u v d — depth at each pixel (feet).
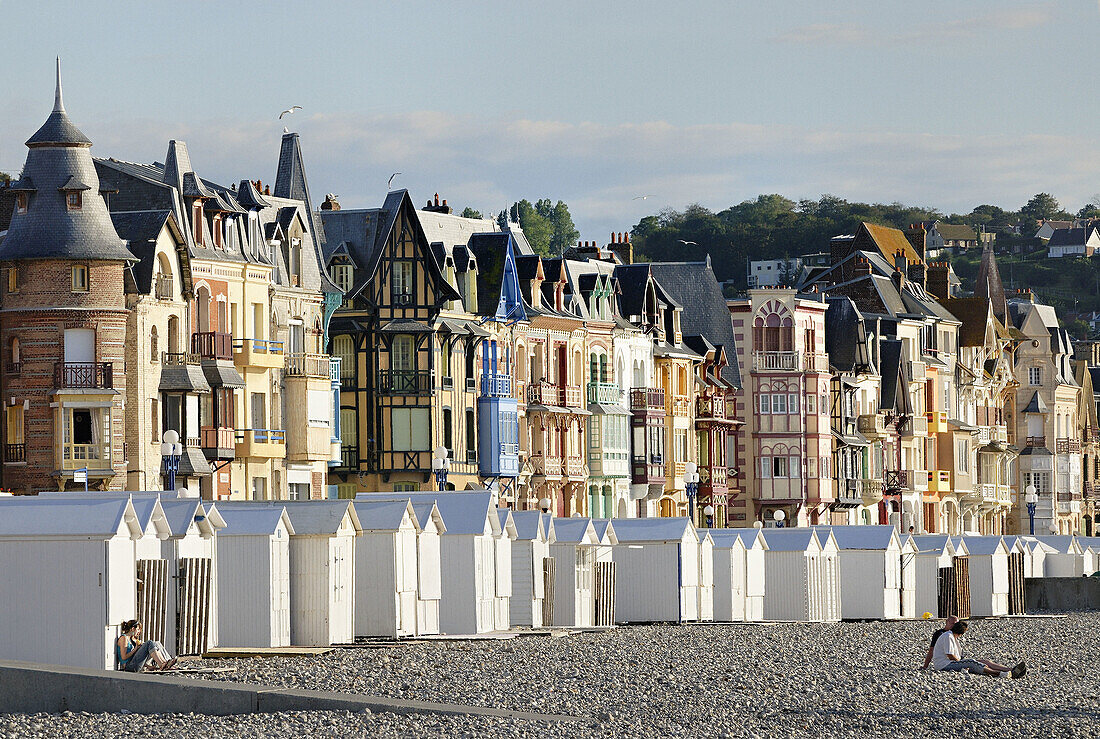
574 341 621.31
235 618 340.39
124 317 444.14
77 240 439.22
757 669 334.24
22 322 440.86
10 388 442.50
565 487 615.57
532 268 603.26
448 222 597.93
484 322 575.38
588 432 627.05
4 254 440.86
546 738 242.99
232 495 480.23
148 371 451.53
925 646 397.60
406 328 547.08
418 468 546.67
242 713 255.50
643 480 650.43
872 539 511.40
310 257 526.57
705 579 469.16
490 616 399.85
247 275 490.49
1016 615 570.05
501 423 573.74
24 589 297.33
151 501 308.81
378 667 311.27
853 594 510.58
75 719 249.96
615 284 654.53
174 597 321.93
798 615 489.26
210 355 467.52
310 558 351.87
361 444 549.54
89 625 295.28
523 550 422.41
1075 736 265.54
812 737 259.60
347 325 548.72
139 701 257.34
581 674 313.73
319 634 351.87
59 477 436.35
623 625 446.60
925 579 538.47
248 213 499.51
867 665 349.00
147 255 452.76
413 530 378.32
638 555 454.40
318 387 514.27
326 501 358.43
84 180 443.32
